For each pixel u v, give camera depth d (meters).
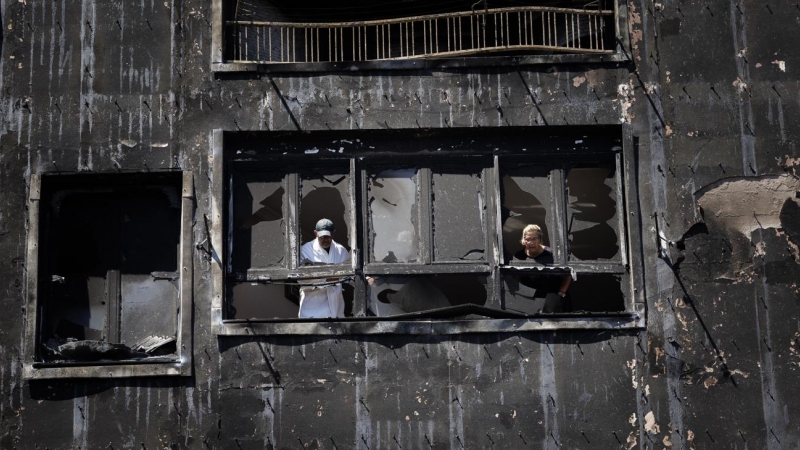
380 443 19.19
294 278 20.22
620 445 19.14
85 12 20.89
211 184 20.23
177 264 20.45
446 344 19.50
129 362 19.45
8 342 19.62
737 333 19.48
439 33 23.80
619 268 20.02
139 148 20.36
